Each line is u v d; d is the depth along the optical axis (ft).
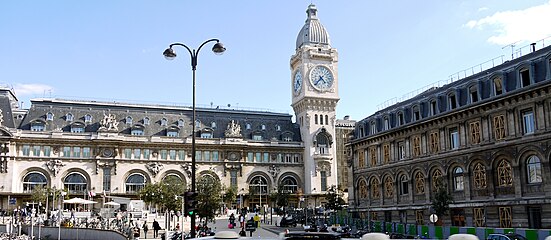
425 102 202.69
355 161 251.39
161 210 314.55
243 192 398.83
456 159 182.19
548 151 147.13
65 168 363.76
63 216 253.03
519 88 156.56
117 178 372.17
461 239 35.94
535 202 149.79
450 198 175.83
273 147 414.21
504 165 163.63
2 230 220.84
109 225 208.13
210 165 396.37
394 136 219.61
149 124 399.44
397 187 216.54
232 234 46.57
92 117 388.57
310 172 411.13
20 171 355.36
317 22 436.76
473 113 175.32
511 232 129.59
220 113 429.38
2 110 369.30
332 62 429.79
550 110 147.43
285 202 362.94
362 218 241.14
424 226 167.22
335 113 426.92
